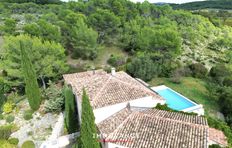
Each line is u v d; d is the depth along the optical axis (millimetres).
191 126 19297
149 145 18000
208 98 37906
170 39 47812
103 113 23469
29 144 26109
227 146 19547
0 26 60688
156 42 47969
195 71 47781
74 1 72125
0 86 38562
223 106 34312
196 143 17469
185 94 38625
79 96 25859
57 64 40875
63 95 32656
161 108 24781
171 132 18938
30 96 32625
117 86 26188
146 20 62750
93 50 52875
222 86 39938
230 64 55125
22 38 38125
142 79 43219
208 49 75438
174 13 76125
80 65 50562
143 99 24969
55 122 30312
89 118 17266
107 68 48938
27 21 76688
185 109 28328
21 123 30688
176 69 47031
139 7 72375
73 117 28156
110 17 57031
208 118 23953
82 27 52094
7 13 89000
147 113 22297
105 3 68125
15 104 36094
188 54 65250
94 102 23703
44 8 95000
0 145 25828
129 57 54656
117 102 23844
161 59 47938
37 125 29938
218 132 21844
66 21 57125
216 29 81875
